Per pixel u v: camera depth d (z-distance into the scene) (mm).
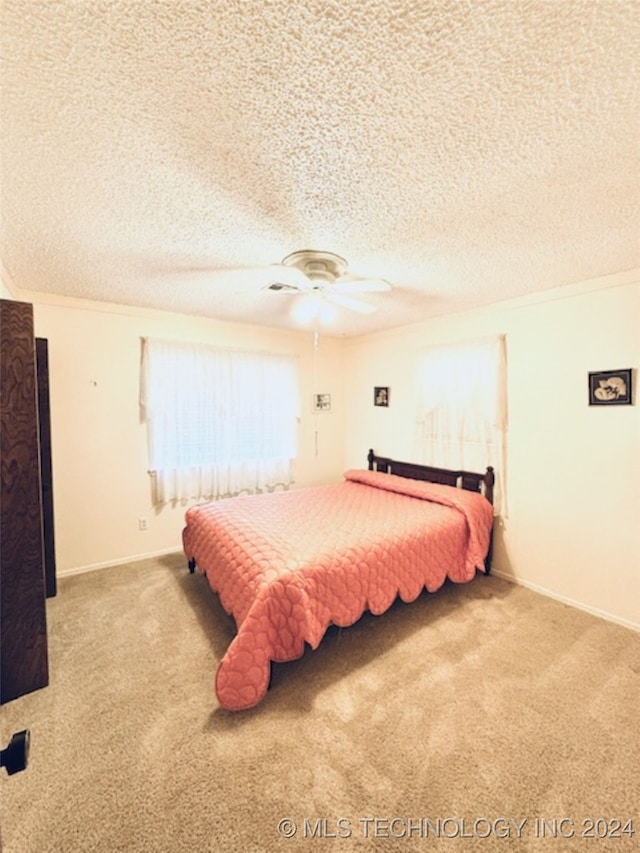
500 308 2957
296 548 2053
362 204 1527
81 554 3029
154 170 1296
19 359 1355
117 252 2004
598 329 2420
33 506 1417
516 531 2900
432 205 1538
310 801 1270
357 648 2096
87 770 1374
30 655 1447
